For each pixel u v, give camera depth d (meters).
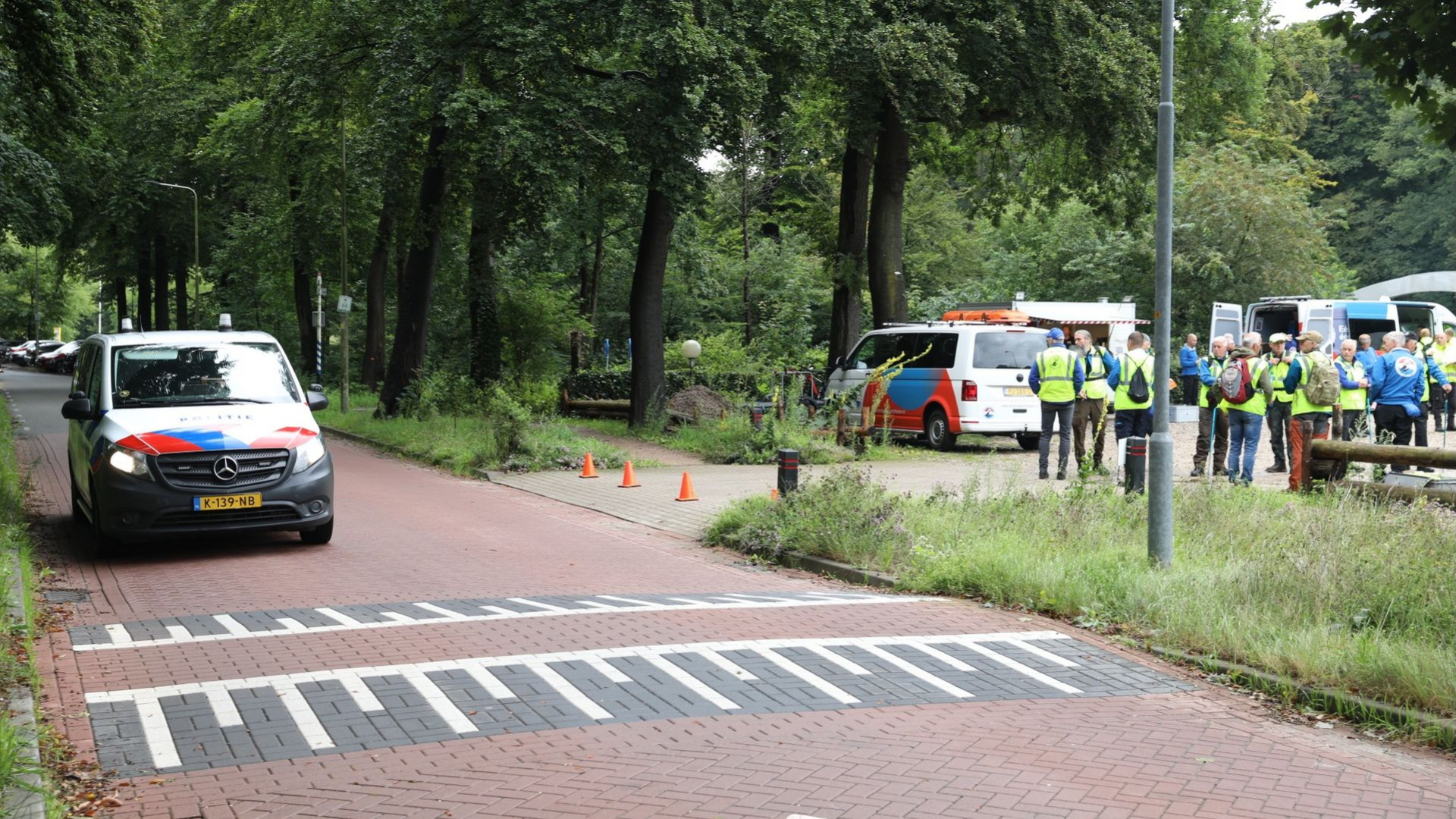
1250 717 6.59
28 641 7.47
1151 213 32.16
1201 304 40.69
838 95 26.58
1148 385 17.20
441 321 46.75
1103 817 4.95
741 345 39.50
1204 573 9.26
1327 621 7.96
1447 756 6.02
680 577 10.84
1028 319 28.77
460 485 18.59
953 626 8.67
